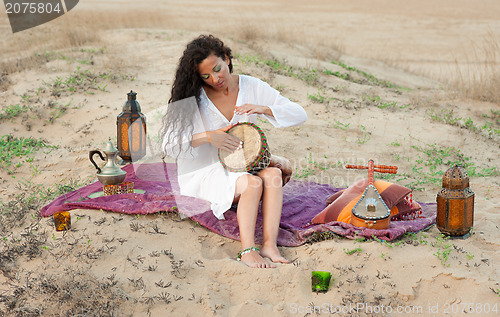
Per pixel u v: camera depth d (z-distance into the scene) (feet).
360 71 39.14
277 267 12.60
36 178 19.20
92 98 27.61
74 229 13.70
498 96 31.37
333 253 12.98
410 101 31.14
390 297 11.62
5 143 22.45
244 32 43.83
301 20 84.43
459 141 24.18
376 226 13.56
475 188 18.61
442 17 93.86
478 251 13.12
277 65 34.60
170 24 56.24
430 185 19.08
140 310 11.05
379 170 14.11
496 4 118.11
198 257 12.98
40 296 11.32
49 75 30.53
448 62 52.90
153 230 13.93
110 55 35.42
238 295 11.80
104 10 69.56
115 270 12.19
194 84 14.30
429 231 14.30
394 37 70.64
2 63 32.89
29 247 12.94
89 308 10.97
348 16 93.40
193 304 11.28
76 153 21.75
